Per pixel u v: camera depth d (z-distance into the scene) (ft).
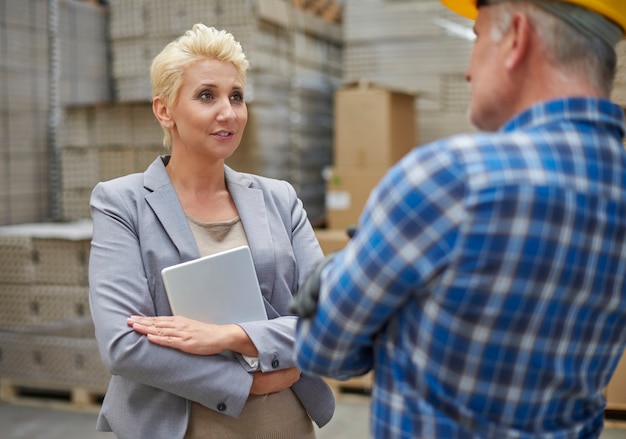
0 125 12.42
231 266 4.85
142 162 12.79
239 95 5.25
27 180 13.08
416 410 3.04
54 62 13.48
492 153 2.82
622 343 3.30
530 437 2.99
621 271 3.05
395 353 3.14
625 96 9.96
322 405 5.24
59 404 12.20
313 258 5.42
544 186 2.77
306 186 14.89
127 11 13.79
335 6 16.61
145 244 4.95
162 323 4.65
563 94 2.98
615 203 2.95
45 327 11.89
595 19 2.93
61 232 11.62
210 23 12.88
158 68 5.11
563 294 2.88
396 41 14.71
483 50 3.16
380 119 12.84
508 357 2.89
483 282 2.79
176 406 4.81
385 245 2.89
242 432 4.85
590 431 3.30
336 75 16.76
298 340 3.34
